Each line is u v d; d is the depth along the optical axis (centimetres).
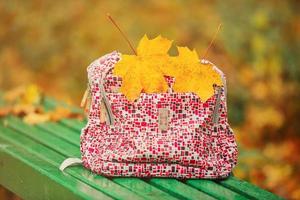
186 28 584
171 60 285
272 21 529
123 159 282
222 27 547
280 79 509
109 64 287
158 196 269
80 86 589
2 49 645
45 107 400
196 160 284
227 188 283
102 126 288
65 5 644
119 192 271
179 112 286
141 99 284
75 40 618
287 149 487
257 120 504
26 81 610
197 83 284
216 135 290
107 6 632
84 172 291
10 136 346
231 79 518
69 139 341
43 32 636
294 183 414
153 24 605
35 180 299
